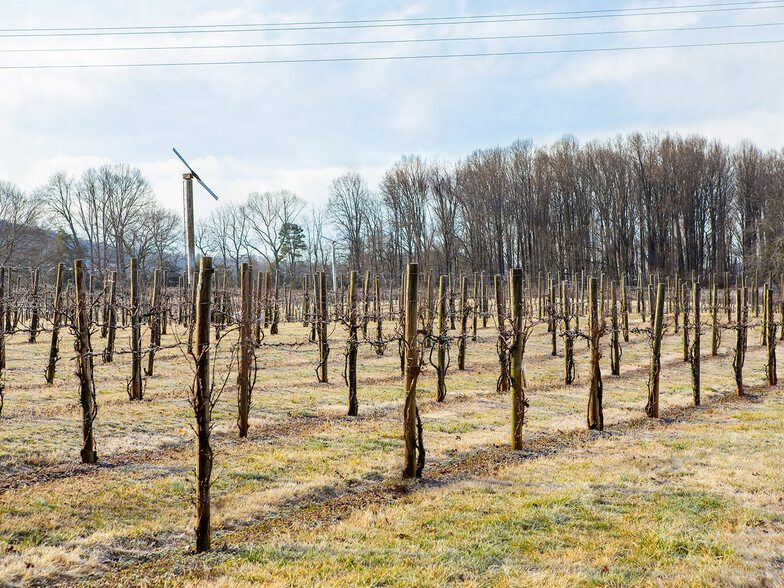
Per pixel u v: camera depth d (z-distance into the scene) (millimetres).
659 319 14297
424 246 63531
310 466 9836
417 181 65625
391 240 67312
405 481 9227
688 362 23297
